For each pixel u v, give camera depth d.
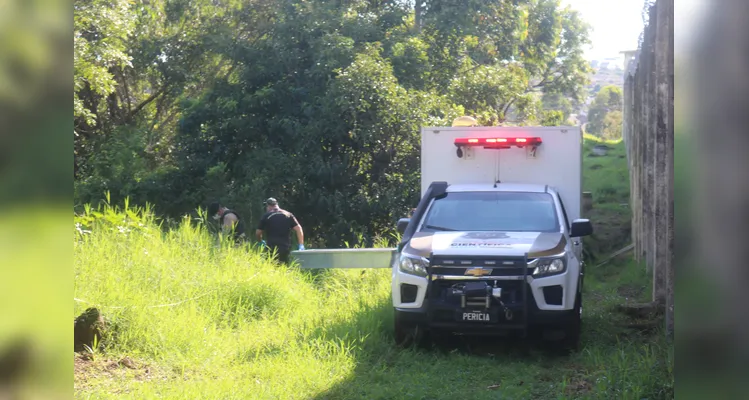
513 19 26.95
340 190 16.34
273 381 6.03
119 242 9.57
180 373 6.35
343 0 20.39
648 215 11.93
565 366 6.93
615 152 29.94
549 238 7.67
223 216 12.74
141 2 22.00
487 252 7.24
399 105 16.02
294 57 18.16
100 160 17.97
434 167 10.32
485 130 10.22
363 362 6.73
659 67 8.62
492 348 7.69
